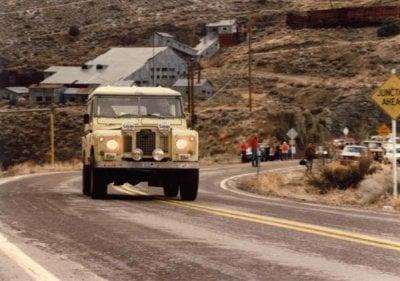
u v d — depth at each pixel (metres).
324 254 17.59
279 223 23.95
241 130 147.25
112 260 16.59
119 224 23.17
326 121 165.50
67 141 161.38
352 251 18.08
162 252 17.73
